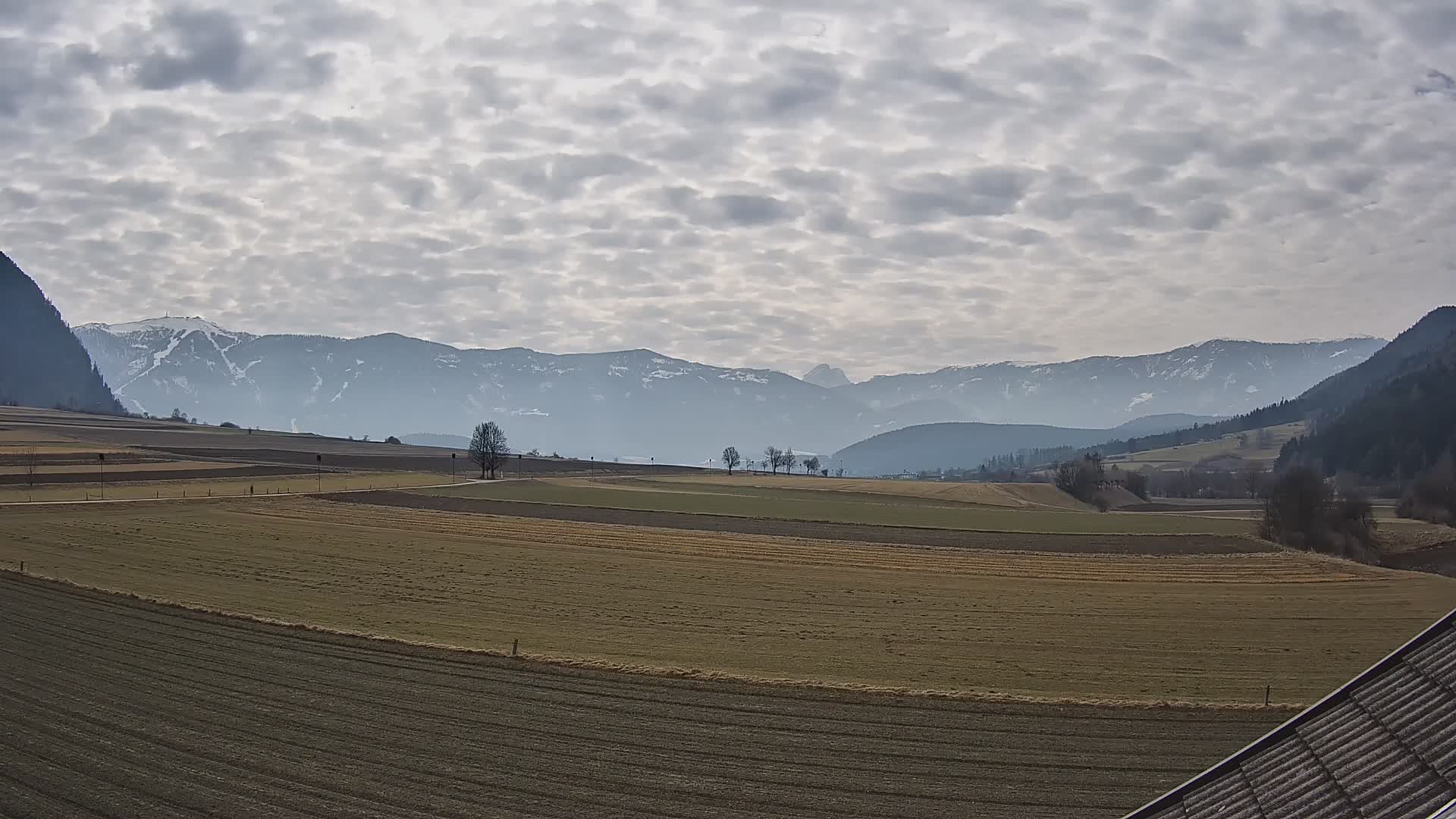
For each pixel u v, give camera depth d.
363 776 26.55
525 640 43.16
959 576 65.69
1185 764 28.48
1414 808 12.48
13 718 30.67
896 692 35.06
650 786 26.28
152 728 29.98
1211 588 61.38
